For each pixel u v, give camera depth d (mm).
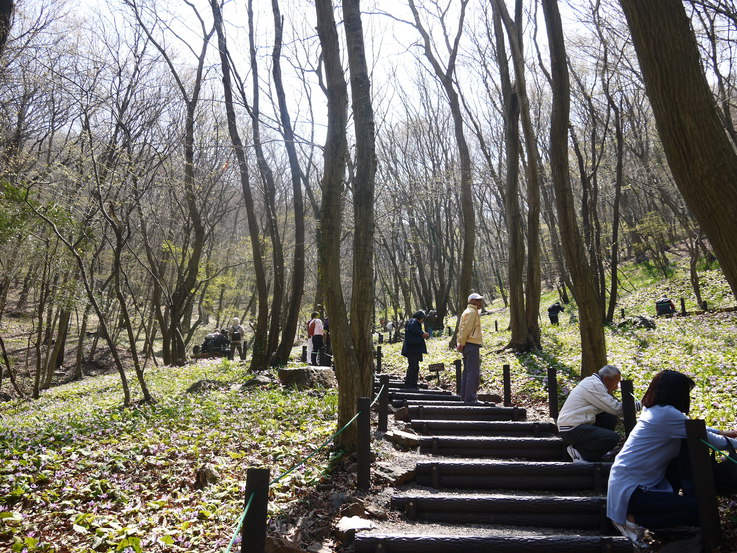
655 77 4172
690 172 4047
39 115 19312
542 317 31016
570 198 9586
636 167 26547
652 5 4164
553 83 9703
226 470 6098
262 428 7957
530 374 12453
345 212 25125
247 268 39062
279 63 16500
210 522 4762
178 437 7551
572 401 5930
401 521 4812
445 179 30516
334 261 6754
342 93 6914
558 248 30188
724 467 4305
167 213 27203
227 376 15039
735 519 4133
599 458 5789
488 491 5574
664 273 28578
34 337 26969
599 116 24016
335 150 6871
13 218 13000
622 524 4152
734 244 3898
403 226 38469
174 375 16875
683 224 22297
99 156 14219
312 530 4410
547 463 5625
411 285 41469
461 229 38438
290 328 16641
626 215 33844
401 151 37531
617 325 18672
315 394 10945
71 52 16875
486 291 56062
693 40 4148
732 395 8109
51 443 7258
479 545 4066
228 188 33250
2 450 6730
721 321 16594
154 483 5812
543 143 29469
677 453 4188
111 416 9156
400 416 8500
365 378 6645
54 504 5203
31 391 19719
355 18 7082
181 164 20016
